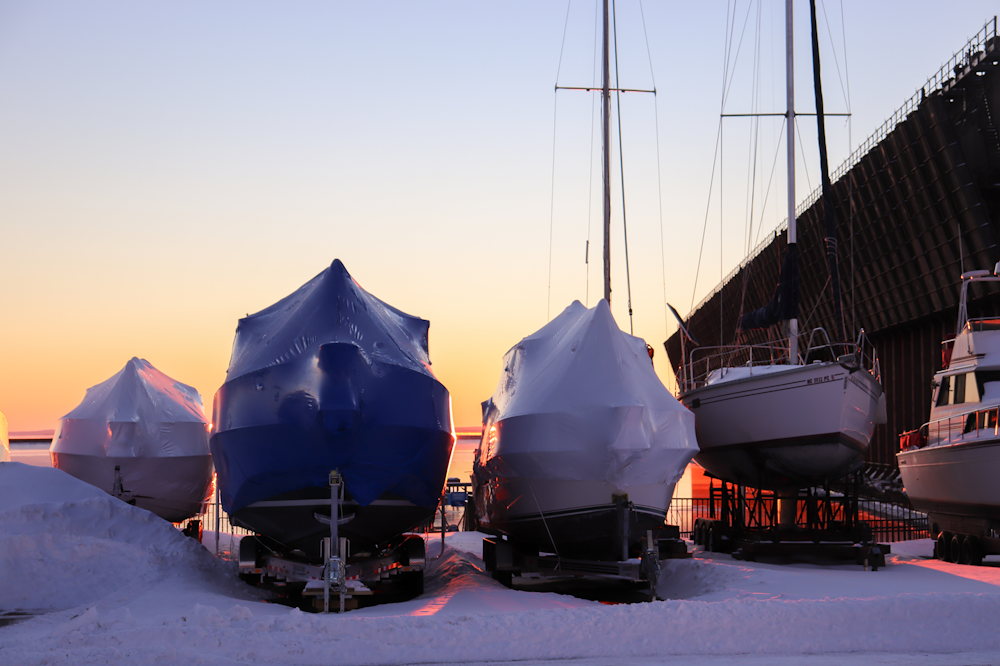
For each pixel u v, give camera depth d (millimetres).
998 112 28938
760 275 48406
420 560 13070
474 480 17328
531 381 14047
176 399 17984
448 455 12805
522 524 14055
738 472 17875
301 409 11281
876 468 39500
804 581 12516
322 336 12008
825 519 17922
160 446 16641
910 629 9000
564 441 12656
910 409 36844
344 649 8367
